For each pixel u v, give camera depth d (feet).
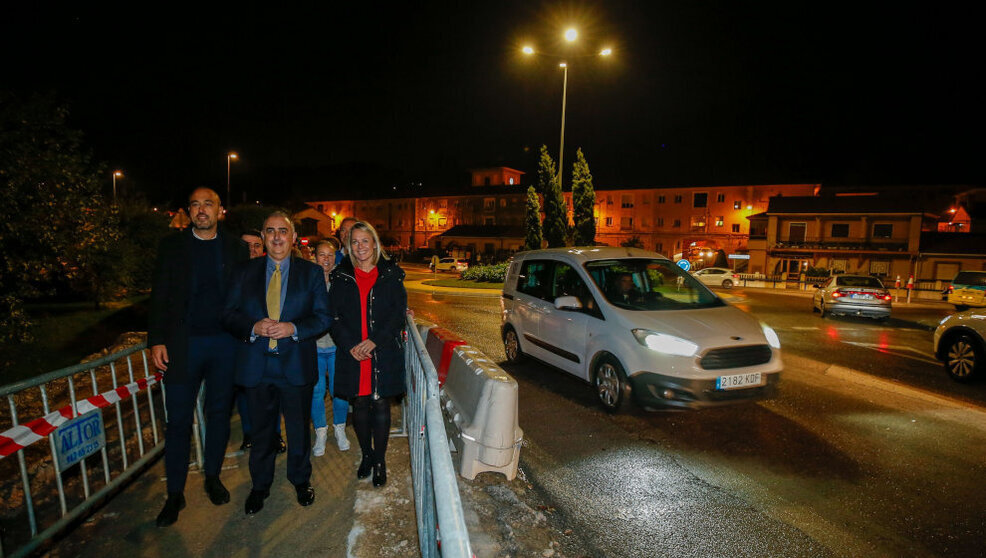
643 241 166.20
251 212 114.93
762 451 15.23
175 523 10.11
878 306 46.14
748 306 61.67
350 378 11.57
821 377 24.35
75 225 30.42
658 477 13.53
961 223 140.97
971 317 23.41
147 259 72.02
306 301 10.74
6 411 19.45
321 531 9.87
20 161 26.58
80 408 9.89
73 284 55.06
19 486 11.34
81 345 47.06
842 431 16.89
